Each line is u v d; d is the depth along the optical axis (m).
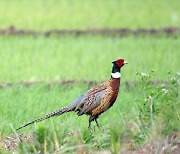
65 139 12.81
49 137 12.69
